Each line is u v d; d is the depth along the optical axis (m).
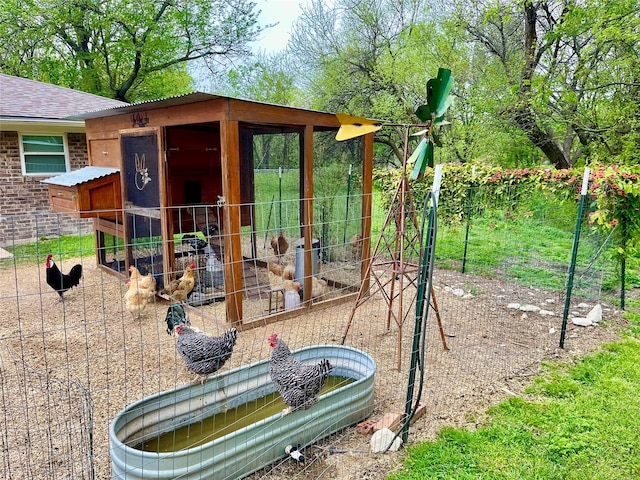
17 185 10.15
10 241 10.15
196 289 6.34
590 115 9.34
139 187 6.14
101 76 20.30
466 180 7.49
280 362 2.94
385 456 2.88
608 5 8.48
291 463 2.80
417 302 2.94
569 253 8.09
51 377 3.84
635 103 8.51
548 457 2.88
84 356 4.29
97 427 3.11
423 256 3.17
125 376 3.52
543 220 6.97
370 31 16.09
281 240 6.01
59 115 10.19
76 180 6.46
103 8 18.38
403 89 15.10
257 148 6.08
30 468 2.68
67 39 18.91
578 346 4.66
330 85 16.28
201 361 3.18
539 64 10.38
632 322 5.37
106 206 6.64
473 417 3.33
